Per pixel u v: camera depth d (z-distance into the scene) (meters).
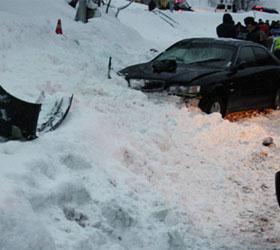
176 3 43.62
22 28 11.84
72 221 4.76
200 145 8.24
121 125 7.76
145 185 6.03
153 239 5.01
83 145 6.09
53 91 8.49
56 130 6.41
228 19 16.69
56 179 5.12
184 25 33.03
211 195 6.67
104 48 14.26
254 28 17.62
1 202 3.87
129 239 4.96
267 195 6.85
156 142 7.70
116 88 9.66
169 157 7.47
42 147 5.68
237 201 6.60
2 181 4.24
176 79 9.70
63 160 5.62
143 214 5.30
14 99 5.88
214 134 8.57
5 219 3.77
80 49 13.19
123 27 18.80
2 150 5.35
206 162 7.70
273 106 11.88
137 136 7.45
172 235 5.11
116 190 5.52
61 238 4.33
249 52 11.16
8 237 3.72
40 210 4.60
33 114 5.82
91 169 5.73
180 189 6.62
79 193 5.09
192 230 5.59
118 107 8.64
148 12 32.22
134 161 6.70
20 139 5.84
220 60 10.64
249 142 8.62
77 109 7.39
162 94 9.72
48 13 16.28
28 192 4.52
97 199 5.20
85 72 10.41
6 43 10.60
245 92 10.66
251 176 7.43
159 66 10.09
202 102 9.63
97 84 9.70
